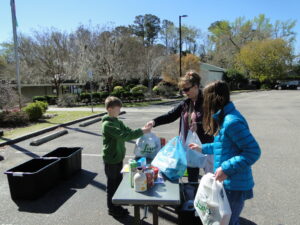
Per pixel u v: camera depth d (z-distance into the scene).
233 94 30.75
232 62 49.97
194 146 2.63
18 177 3.53
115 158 2.99
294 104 17.33
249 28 53.19
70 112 13.60
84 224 2.97
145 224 2.91
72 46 24.94
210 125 2.10
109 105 2.90
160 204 2.00
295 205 3.36
